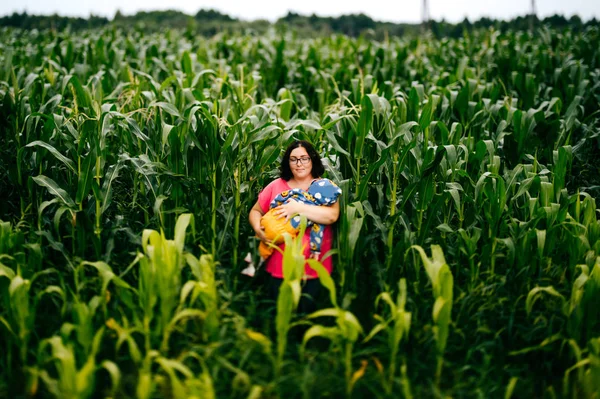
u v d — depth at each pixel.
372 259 3.83
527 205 3.99
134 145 4.54
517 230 3.82
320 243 3.43
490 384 2.92
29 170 4.28
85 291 3.53
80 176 3.75
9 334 3.01
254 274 3.72
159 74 8.75
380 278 3.56
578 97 5.67
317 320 3.48
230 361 2.97
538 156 5.55
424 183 3.83
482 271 3.92
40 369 2.79
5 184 4.74
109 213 4.46
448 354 3.23
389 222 3.88
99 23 20.34
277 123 4.52
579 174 5.49
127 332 2.79
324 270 2.87
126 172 4.68
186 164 3.98
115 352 3.07
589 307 3.07
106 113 3.85
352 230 3.44
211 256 3.27
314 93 8.27
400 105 4.63
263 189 4.05
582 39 11.26
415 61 10.42
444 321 2.86
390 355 2.98
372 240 3.85
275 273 3.46
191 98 5.16
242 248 4.04
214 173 3.91
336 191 3.49
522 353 3.24
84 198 3.83
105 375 2.95
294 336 3.26
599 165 5.96
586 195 3.85
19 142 4.49
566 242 3.80
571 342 2.87
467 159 4.17
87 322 2.75
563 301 3.15
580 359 2.82
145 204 4.34
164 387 2.72
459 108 6.08
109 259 3.66
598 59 10.06
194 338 3.07
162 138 3.88
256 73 8.23
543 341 3.16
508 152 5.28
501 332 3.40
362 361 2.91
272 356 2.84
